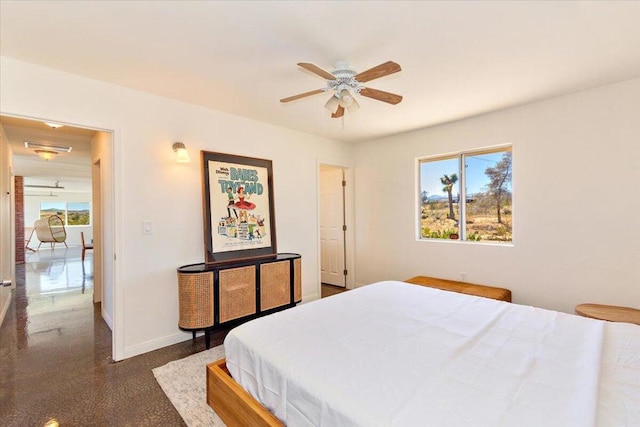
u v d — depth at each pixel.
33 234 11.70
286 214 4.04
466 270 3.80
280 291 3.51
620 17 1.80
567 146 3.05
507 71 2.50
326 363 1.39
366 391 1.18
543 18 1.81
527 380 1.21
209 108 3.28
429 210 4.25
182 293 2.88
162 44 2.05
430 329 1.74
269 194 3.80
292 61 2.29
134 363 2.62
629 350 1.44
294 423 1.29
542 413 1.02
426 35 1.98
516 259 3.40
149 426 1.86
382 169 4.64
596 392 1.11
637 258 2.73
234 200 3.46
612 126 2.81
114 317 2.68
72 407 2.03
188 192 3.13
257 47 2.10
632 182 2.73
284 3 1.66
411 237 4.32
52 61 2.26
